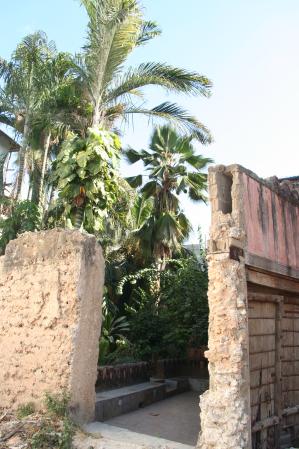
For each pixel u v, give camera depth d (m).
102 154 9.42
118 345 12.80
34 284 7.50
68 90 13.32
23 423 6.32
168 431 7.95
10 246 8.10
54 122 13.30
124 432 6.55
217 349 5.66
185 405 10.40
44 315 7.20
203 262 14.83
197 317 13.03
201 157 17.69
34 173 16.16
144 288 15.82
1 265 8.08
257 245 6.48
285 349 7.68
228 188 6.52
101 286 7.46
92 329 7.16
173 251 17.05
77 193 9.51
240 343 5.61
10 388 7.20
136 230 15.73
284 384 7.48
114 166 9.81
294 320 8.13
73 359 6.71
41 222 12.11
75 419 6.58
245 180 6.48
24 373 7.12
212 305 5.84
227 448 5.25
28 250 7.81
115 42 12.51
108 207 10.09
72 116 13.34
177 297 13.65
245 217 6.27
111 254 15.77
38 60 13.95
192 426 8.34
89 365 7.03
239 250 5.98
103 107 13.34
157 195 17.72
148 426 8.29
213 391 5.61
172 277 14.65
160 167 17.55
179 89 13.58
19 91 13.80
